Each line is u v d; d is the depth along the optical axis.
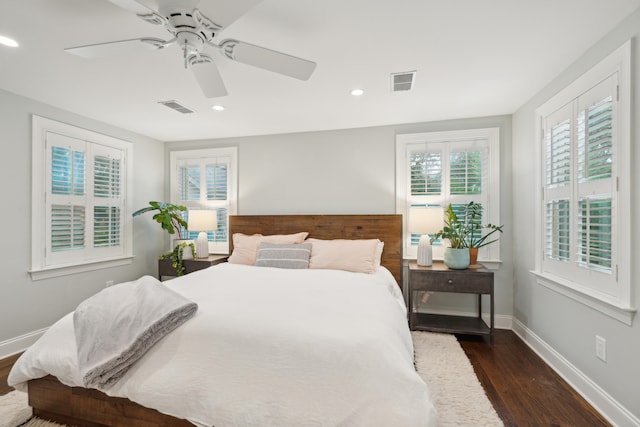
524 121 2.84
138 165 3.85
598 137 1.82
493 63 2.08
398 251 3.35
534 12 1.56
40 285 2.79
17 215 2.63
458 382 2.09
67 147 3.01
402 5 1.50
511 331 3.09
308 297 1.86
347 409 1.19
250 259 3.28
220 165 4.07
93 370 1.37
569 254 2.13
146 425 1.45
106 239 3.41
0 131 2.51
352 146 3.61
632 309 1.55
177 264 3.63
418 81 2.36
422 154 3.40
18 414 1.73
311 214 3.73
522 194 2.89
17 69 2.14
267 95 2.62
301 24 1.65
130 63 2.07
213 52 1.93
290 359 1.31
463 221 3.21
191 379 1.34
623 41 1.63
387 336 1.42
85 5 1.47
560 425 1.70
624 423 1.62
